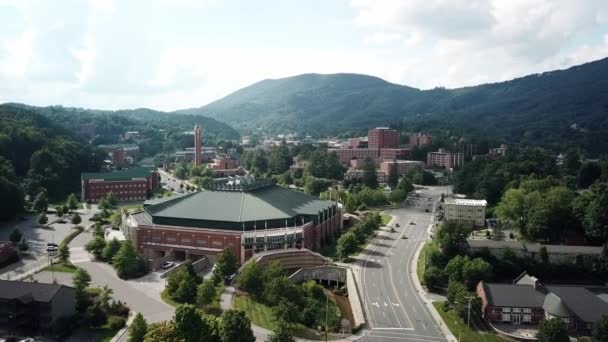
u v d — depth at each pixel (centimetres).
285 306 15500
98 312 14962
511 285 17412
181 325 12681
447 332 15550
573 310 16175
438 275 19362
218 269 19238
